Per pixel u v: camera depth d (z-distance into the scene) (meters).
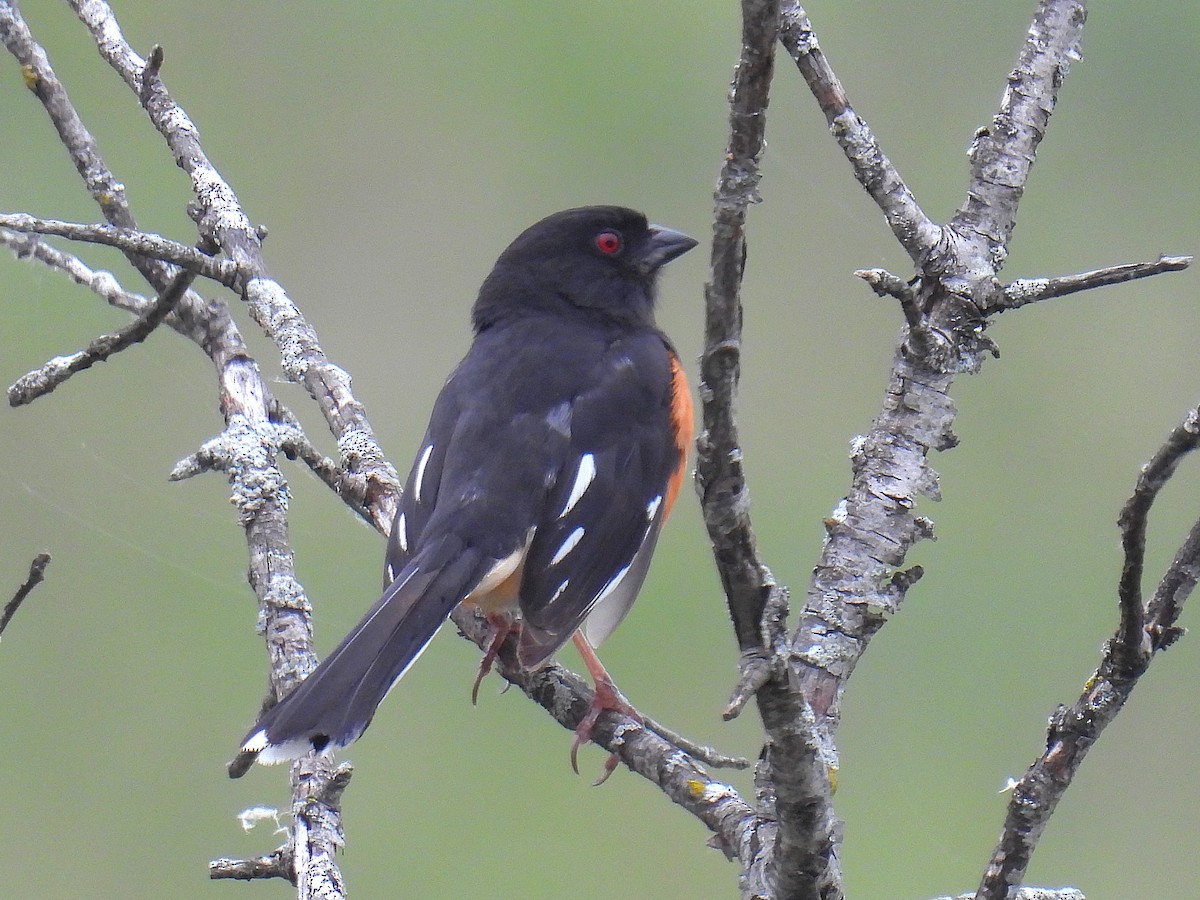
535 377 7.84
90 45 12.68
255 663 10.34
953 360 6.33
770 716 4.43
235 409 7.43
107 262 11.73
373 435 7.91
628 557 7.66
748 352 11.73
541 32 12.69
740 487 4.18
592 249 8.59
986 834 9.84
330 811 5.61
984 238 6.47
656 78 12.80
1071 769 5.06
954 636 10.76
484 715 10.30
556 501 7.46
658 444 7.95
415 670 10.42
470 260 12.30
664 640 10.78
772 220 12.01
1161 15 12.58
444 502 7.33
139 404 11.20
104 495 10.89
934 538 6.17
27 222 6.36
